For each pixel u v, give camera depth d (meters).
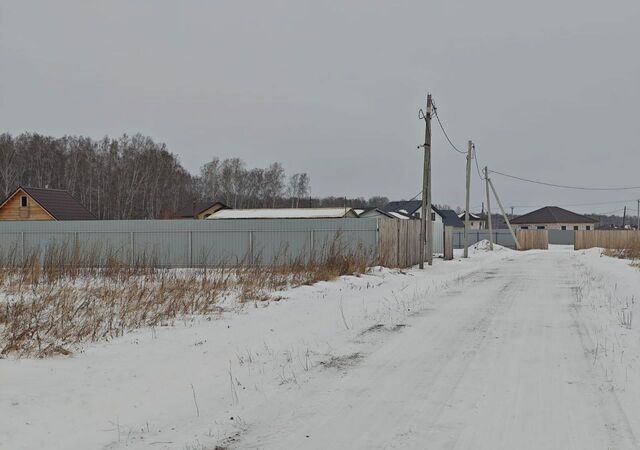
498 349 8.66
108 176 72.94
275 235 28.86
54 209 44.56
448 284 19.64
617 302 13.94
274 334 9.67
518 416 5.56
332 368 7.48
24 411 5.51
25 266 19.39
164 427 5.32
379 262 25.48
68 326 9.45
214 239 29.67
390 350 8.59
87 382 6.61
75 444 4.88
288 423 5.41
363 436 5.05
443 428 5.24
